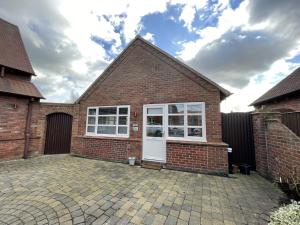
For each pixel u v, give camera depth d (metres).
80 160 7.43
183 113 6.40
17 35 9.73
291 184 3.67
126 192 3.93
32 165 6.42
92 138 7.99
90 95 8.53
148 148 6.78
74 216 2.87
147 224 2.66
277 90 10.16
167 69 6.87
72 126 8.74
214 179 5.08
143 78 7.32
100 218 2.82
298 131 4.33
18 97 7.62
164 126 6.61
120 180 4.80
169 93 6.71
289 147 3.96
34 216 2.87
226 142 6.59
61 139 9.04
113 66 8.12
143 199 3.57
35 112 8.38
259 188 4.33
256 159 6.00
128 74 7.69
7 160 7.07
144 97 7.18
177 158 6.18
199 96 6.19
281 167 4.31
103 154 7.61
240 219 2.85
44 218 2.81
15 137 7.41
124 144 7.22
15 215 2.90
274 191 4.12
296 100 7.70
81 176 5.10
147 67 7.30
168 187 4.32
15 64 8.29
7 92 6.98
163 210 3.12
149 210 3.11
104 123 8.00
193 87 6.32
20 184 4.35
